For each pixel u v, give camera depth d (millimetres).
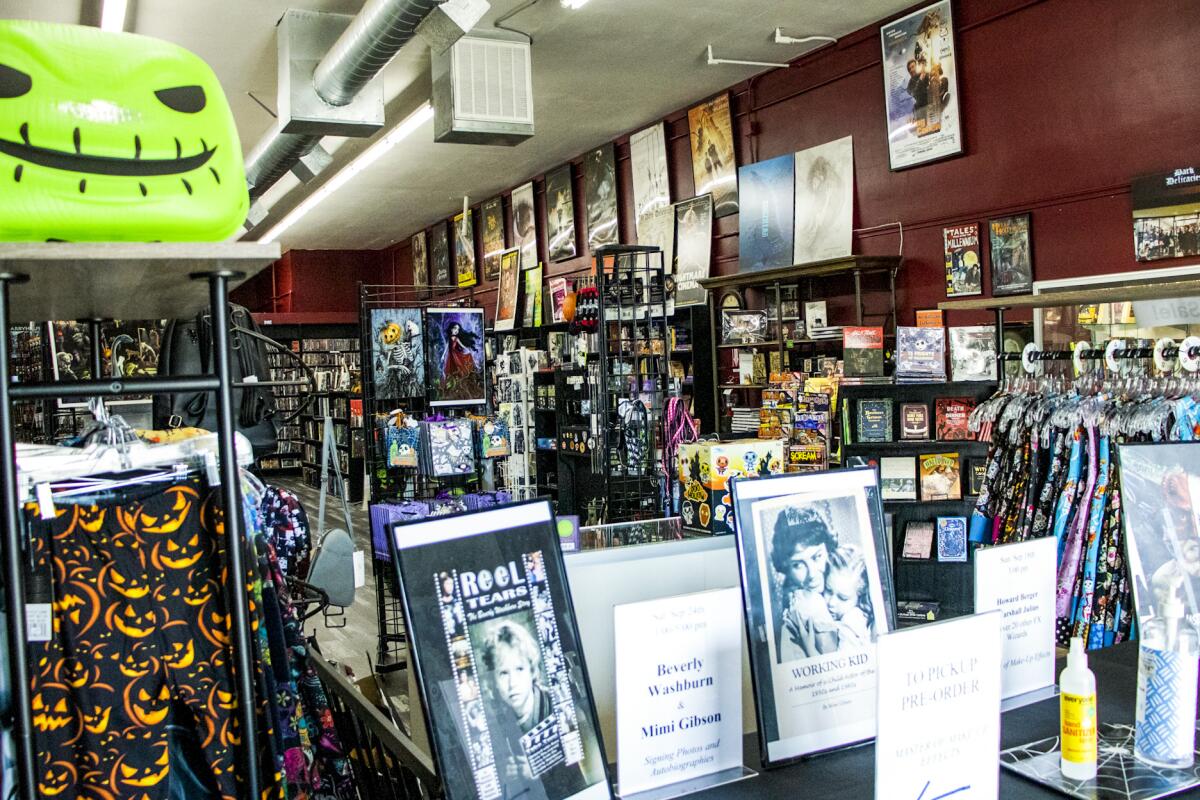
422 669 1388
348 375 15273
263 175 11156
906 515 4637
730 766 1690
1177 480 2182
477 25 7586
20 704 1472
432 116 9773
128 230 1523
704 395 9805
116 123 1503
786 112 9008
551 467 10086
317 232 17719
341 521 11961
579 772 1520
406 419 7109
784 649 1729
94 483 1604
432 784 1589
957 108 7270
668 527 2467
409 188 14039
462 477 7359
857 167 8297
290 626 2109
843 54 8336
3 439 1451
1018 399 3729
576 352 8562
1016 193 6977
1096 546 3408
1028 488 3676
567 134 11352
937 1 7340
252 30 7637
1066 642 3498
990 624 1439
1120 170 6273
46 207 1452
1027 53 6824
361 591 7898
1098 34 6355
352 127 7602
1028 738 1814
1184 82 5867
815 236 8617
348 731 2289
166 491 1646
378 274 20406
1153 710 1704
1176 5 5891
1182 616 1724
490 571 1505
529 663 1508
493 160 12500
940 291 7602
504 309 14125
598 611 1814
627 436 6766
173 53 1573
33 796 1479
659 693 1615
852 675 1790
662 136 10641
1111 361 3625
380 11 5949
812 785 1633
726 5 7477
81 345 4410
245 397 3691
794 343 8641
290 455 19766
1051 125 6695
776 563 1740
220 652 1666
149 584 1613
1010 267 7020
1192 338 3449
